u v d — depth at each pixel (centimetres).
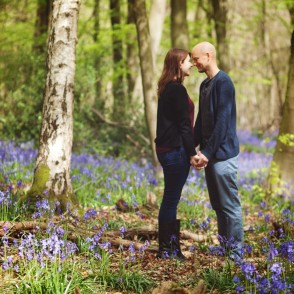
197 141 605
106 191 933
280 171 1038
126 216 800
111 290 487
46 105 746
